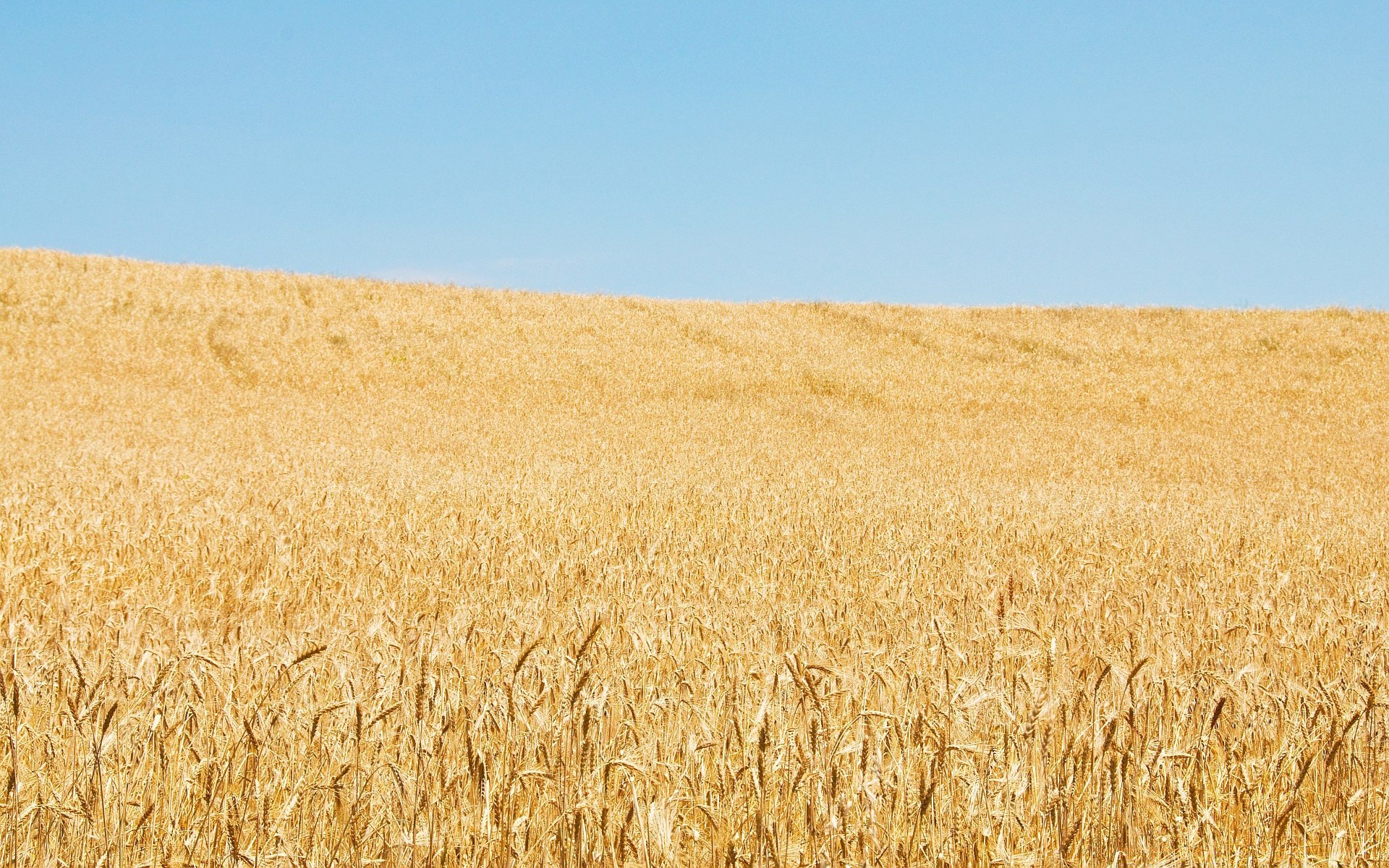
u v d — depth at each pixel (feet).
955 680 15.39
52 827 10.61
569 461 69.82
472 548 30.48
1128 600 25.36
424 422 92.12
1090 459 84.07
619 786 11.70
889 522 40.83
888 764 12.37
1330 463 86.53
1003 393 125.29
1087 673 16.03
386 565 28.14
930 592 25.55
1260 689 15.25
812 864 10.83
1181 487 70.59
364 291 151.64
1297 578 30.45
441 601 24.11
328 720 12.91
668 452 78.69
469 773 11.36
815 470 69.97
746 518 41.42
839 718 13.75
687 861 10.85
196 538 30.83
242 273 152.97
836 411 113.09
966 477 71.41
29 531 30.17
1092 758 12.25
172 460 57.62
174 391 99.55
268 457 61.21
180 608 22.26
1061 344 151.53
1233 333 159.74
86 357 108.99
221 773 11.27
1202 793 11.90
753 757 12.14
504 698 13.30
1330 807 12.42
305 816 11.14
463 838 10.73
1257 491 69.87
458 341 131.13
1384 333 157.38
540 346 133.59
